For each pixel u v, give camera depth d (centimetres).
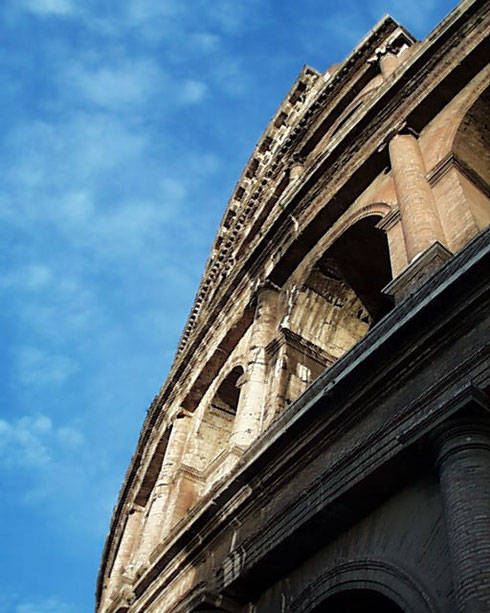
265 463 1410
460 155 1802
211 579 1445
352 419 1254
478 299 1095
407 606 992
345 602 1159
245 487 1450
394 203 1880
